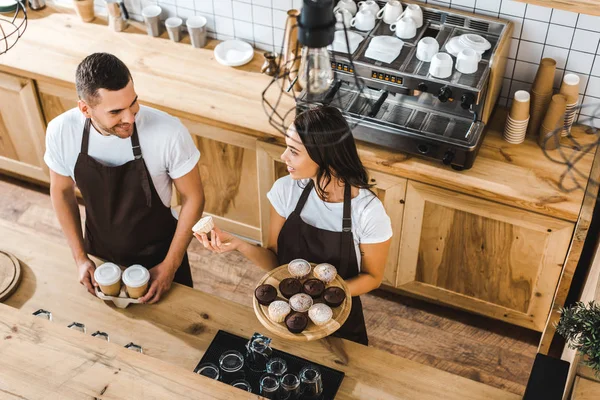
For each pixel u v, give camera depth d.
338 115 2.19
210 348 2.19
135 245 2.79
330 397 2.03
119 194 2.66
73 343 1.85
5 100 3.91
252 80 3.69
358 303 2.58
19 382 1.74
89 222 2.84
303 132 2.16
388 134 3.17
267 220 3.79
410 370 2.10
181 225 2.66
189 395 1.72
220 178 3.75
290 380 2.00
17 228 2.63
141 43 3.95
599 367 1.73
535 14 3.21
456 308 3.71
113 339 2.23
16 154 4.20
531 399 1.95
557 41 3.23
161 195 2.72
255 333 2.17
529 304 3.40
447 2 3.38
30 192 4.36
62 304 2.35
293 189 2.42
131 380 1.75
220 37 4.02
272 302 2.11
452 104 3.20
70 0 4.23
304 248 2.42
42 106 3.88
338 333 2.59
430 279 3.57
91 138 2.55
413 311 3.70
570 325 1.81
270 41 3.90
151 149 2.56
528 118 3.23
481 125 3.14
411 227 3.38
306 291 2.14
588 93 3.32
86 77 2.26
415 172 3.15
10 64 3.72
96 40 3.96
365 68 3.09
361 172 2.27
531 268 3.25
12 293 2.38
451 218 3.26
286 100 3.54
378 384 2.07
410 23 3.22
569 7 2.00
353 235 2.37
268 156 3.46
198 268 3.92
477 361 3.45
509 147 3.28
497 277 3.38
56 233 4.09
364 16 3.28
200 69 3.76
